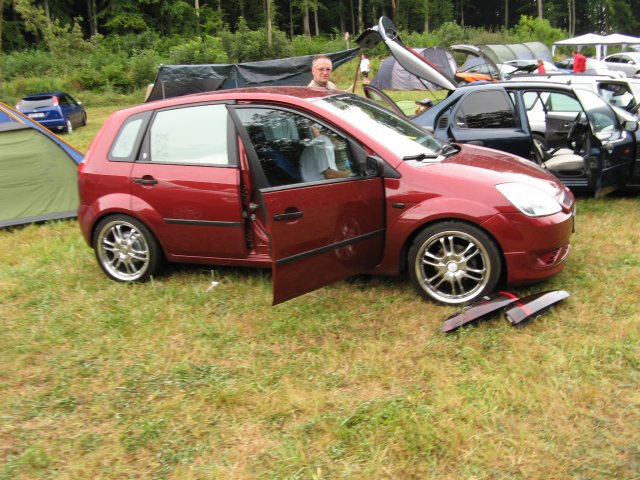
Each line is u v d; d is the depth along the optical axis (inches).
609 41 1091.9
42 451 112.3
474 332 149.2
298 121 171.6
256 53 1350.9
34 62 1264.8
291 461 106.7
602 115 262.2
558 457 104.6
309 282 153.8
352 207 159.3
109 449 113.3
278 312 167.8
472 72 828.0
